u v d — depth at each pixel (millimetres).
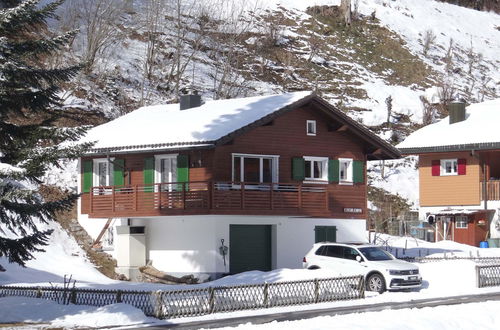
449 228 55625
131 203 39750
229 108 41844
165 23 69688
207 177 38125
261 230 39969
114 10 60938
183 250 38812
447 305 26266
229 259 38125
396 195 60750
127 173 41188
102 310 24453
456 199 56000
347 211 43094
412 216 57656
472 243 54625
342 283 29312
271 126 40406
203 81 65000
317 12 88125
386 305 27156
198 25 73438
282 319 23812
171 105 47781
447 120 59500
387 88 77312
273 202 39094
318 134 42406
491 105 60031
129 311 24172
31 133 22984
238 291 26672
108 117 53688
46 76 22609
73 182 44875
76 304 26312
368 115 70125
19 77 22016
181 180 38844
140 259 39781
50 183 43781
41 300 26531
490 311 23672
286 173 40812
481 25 109312
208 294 25781
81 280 35688
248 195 38281
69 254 39219
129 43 65438
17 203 21672
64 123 49781
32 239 22641
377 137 43625
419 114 73312
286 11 85938
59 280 34688
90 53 57250
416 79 81875
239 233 39000
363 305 27359
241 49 74188
